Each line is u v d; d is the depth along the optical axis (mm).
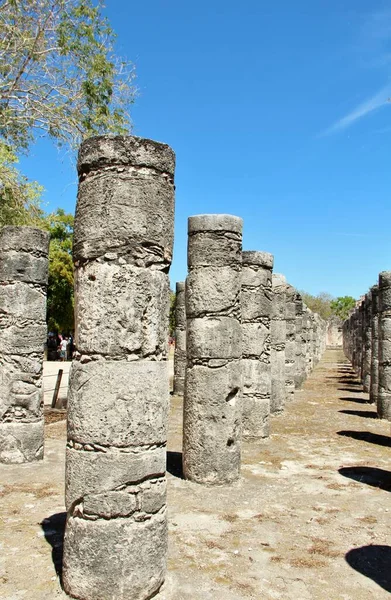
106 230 5129
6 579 5230
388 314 15102
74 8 15797
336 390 23250
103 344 5031
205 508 7426
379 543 6395
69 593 4867
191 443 8602
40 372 9914
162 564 5035
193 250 9086
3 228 9844
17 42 15625
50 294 32438
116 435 4922
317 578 5465
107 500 4836
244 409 12156
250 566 5688
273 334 16172
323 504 7758
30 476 8727
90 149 5266
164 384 5289
